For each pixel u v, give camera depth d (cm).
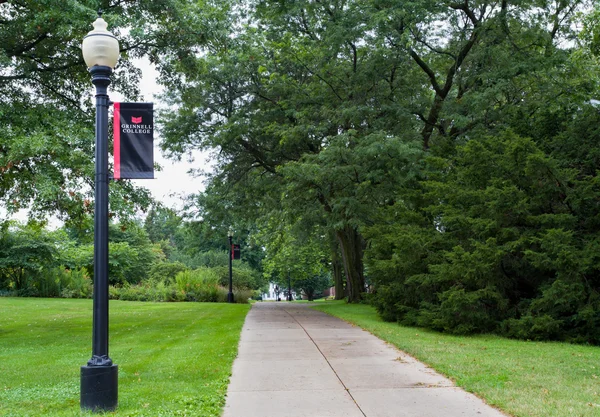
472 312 1292
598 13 1593
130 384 754
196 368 869
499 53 1830
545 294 1193
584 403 619
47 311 2262
